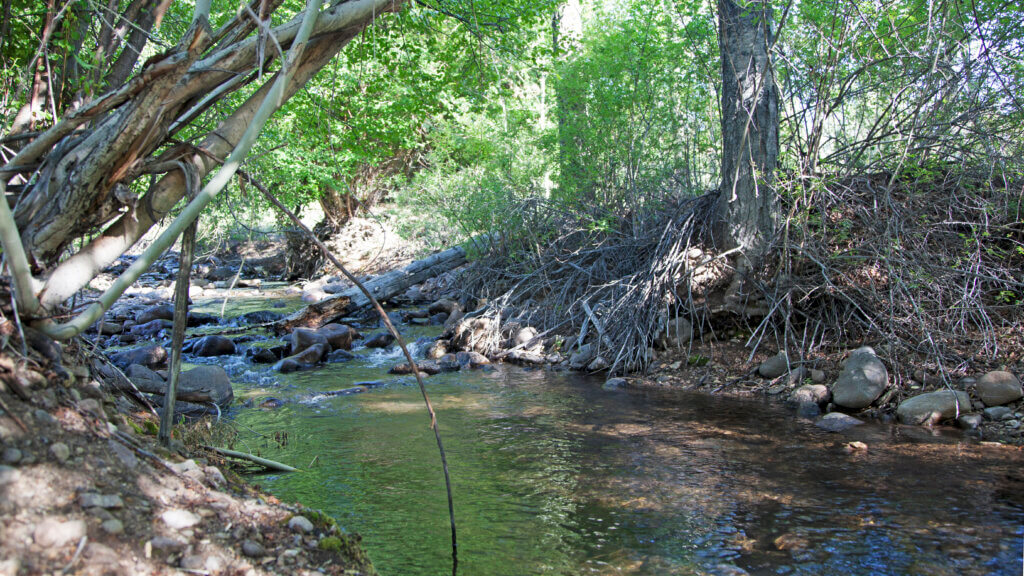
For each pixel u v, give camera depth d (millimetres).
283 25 3779
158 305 14500
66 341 3676
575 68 12680
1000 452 5277
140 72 3287
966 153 7508
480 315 11312
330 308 13047
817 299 8203
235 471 4926
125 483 2783
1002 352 6770
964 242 7574
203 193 3199
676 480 4824
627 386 8070
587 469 5102
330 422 6559
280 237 27141
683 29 10859
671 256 8898
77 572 2217
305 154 14188
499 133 14930
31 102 4492
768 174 8297
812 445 5598
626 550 3707
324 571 2793
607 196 12242
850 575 3387
